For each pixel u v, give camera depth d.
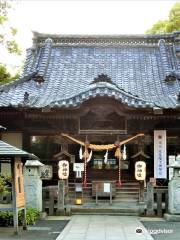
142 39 30.16
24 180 18.59
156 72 28.06
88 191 23.36
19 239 13.33
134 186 24.22
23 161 16.80
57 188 20.78
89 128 24.61
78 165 23.22
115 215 19.94
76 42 30.23
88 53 29.66
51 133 24.84
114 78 27.31
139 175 22.05
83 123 24.64
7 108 24.17
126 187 24.09
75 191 22.31
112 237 13.77
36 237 13.69
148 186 19.67
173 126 24.58
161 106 23.44
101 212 20.45
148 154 25.38
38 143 25.38
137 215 19.86
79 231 14.99
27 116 24.70
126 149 25.95
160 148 24.23
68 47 30.17
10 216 16.02
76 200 21.80
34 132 24.97
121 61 28.95
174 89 26.50
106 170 25.98
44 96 25.64
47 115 24.50
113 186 22.59
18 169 14.83
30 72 28.17
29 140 25.14
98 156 26.09
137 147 25.33
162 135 24.27
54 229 15.44
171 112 24.16
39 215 18.33
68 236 13.89
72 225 16.47
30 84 27.00
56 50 30.02
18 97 25.42
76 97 23.42
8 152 13.98
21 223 16.17
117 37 29.95
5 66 28.62
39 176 18.95
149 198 19.59
